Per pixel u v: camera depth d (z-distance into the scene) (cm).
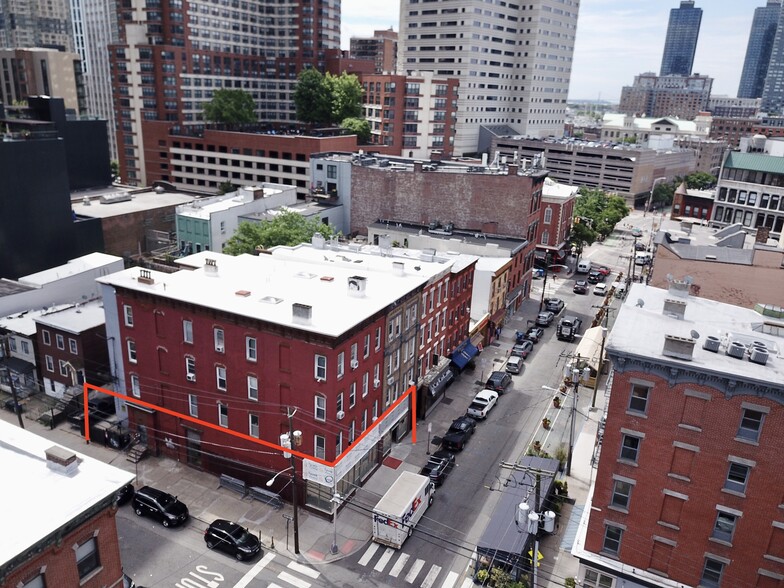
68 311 5628
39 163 7500
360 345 3975
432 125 16138
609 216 11375
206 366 4150
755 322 3256
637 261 10688
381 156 9975
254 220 8219
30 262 7619
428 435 4722
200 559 3572
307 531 3838
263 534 3800
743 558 2791
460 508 4078
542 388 5825
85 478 2420
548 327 7500
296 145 12000
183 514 3847
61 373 5381
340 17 17925
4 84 17175
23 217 7438
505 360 6438
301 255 5441
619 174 16712
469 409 5212
